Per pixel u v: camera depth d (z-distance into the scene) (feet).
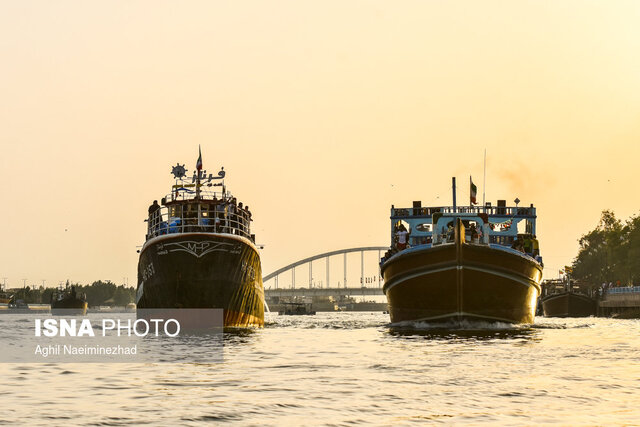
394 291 190.49
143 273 196.03
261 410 65.36
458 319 181.47
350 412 64.54
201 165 190.60
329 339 158.10
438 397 72.23
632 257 502.79
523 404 68.54
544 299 454.40
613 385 80.33
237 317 192.65
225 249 181.27
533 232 217.97
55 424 59.88
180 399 71.51
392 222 220.64
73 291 639.76
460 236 176.55
